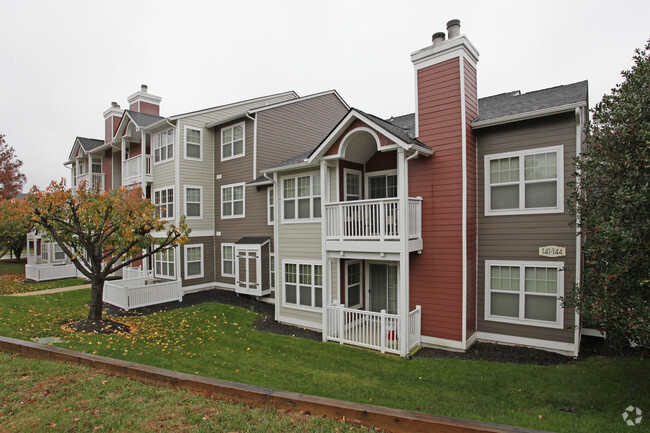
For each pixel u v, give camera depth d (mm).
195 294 16812
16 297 15047
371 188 12039
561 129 8867
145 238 11469
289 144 17547
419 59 10148
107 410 4777
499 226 9727
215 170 18219
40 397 5129
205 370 7637
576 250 8672
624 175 5797
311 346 9766
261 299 15562
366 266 12148
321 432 4258
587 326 10117
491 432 3768
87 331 10156
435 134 9852
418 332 9781
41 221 10516
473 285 9836
